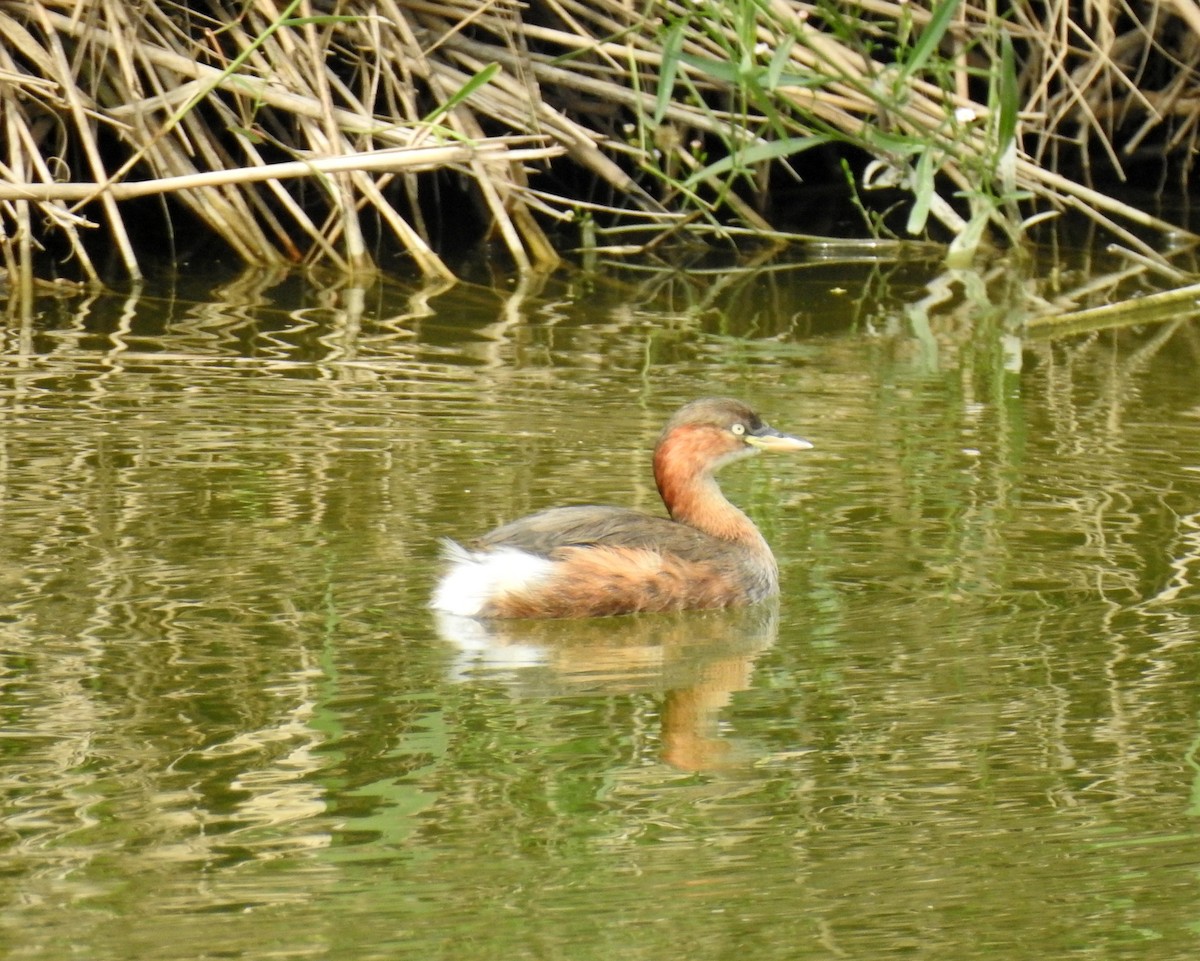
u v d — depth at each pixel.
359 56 18.81
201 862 7.27
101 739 8.27
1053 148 20.59
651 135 20.14
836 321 16.88
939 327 16.69
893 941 6.81
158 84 17.95
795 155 22.88
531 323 16.47
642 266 19.19
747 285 18.45
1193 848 7.53
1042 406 13.96
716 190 21.05
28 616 9.61
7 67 17.64
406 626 9.77
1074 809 7.84
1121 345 16.02
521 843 7.48
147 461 12.11
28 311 16.34
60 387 13.78
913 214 17.88
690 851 7.46
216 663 9.14
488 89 19.03
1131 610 10.01
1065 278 18.80
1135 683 9.07
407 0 19.12
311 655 9.31
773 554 10.93
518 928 6.81
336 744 8.34
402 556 10.64
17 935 6.69
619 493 11.76
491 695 8.98
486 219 20.77
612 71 19.14
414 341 15.61
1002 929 6.92
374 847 7.42
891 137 18.22
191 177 17.27
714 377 14.66
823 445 12.96
